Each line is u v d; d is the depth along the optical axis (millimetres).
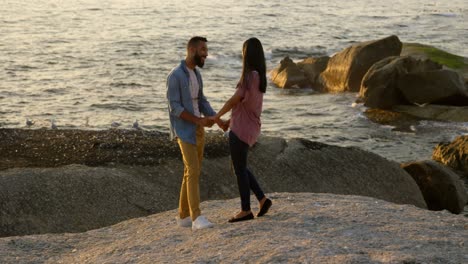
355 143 24109
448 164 20375
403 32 60406
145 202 12414
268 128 26266
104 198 12203
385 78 28312
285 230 7871
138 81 35875
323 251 6965
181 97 8078
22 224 11414
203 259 7121
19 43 48188
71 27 58781
